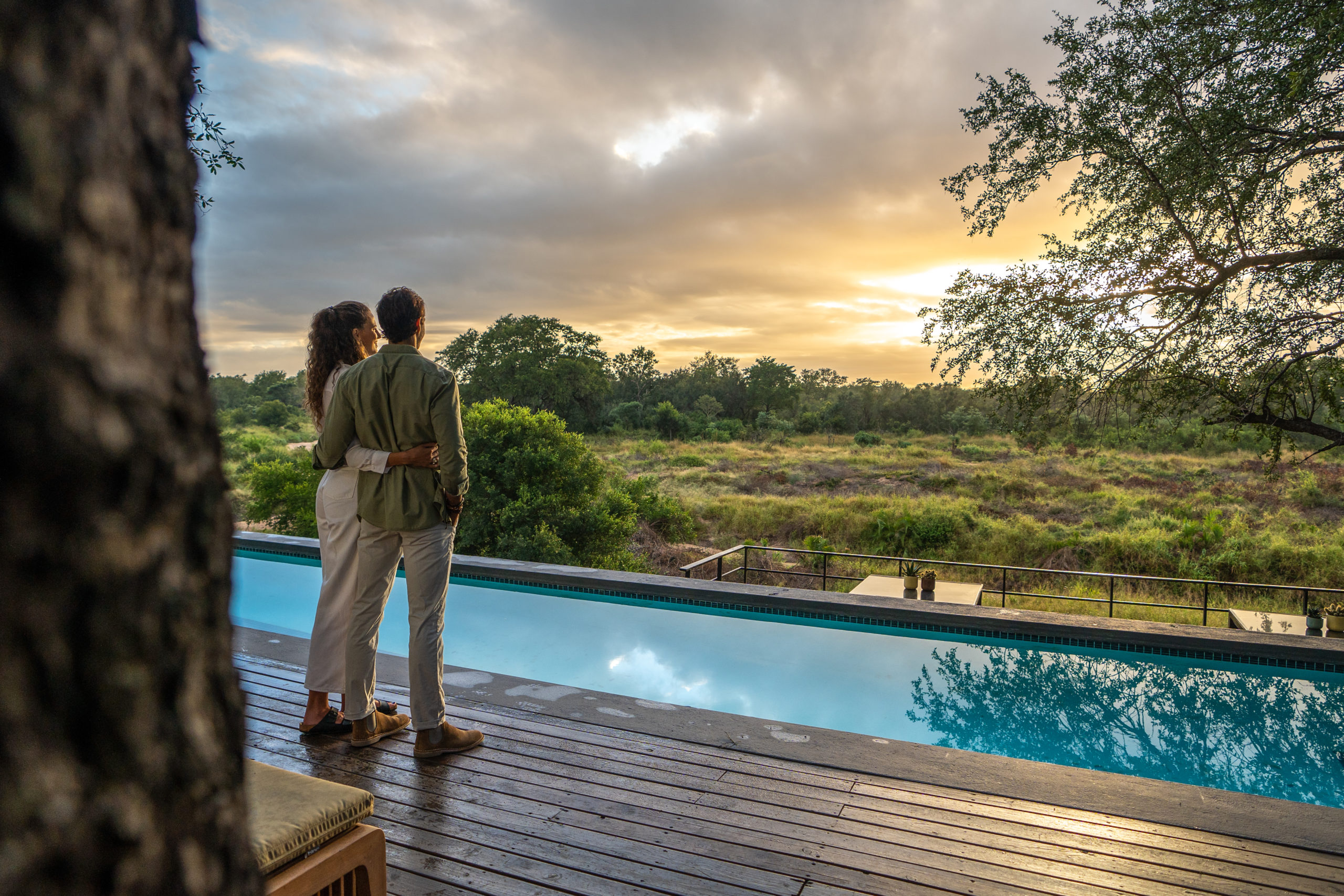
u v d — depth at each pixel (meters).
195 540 0.27
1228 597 10.78
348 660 2.60
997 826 2.20
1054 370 6.78
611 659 5.05
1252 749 3.98
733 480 22.41
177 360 0.26
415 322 2.51
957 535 14.42
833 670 4.90
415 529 2.48
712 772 2.52
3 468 0.19
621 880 1.92
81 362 0.21
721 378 49.72
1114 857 2.05
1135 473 18.19
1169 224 6.65
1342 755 3.93
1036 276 6.84
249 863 0.31
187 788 0.27
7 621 0.20
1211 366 6.42
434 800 2.30
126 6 0.24
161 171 0.26
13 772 0.20
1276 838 2.15
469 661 5.01
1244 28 5.75
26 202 0.19
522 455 13.38
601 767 2.54
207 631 0.28
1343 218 6.04
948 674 4.84
